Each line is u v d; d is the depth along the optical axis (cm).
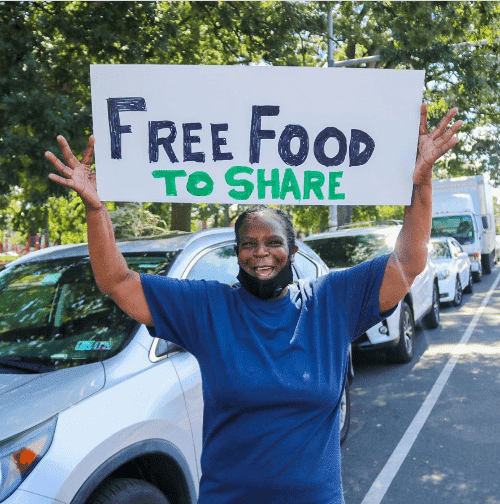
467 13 1435
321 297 185
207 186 199
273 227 179
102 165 197
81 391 258
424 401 594
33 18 1029
